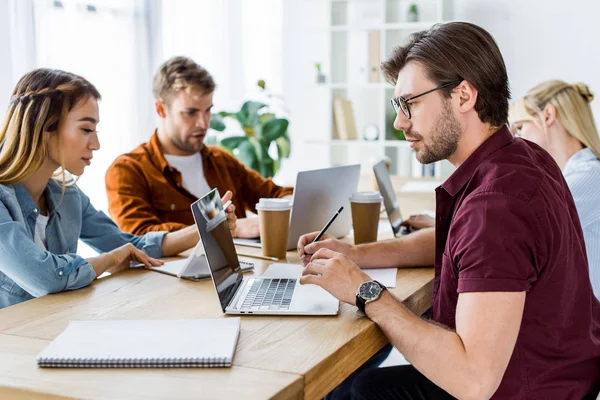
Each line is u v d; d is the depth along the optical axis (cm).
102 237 200
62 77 176
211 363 109
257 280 163
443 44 136
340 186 216
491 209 120
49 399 100
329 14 542
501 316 115
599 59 496
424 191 327
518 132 240
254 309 138
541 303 125
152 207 260
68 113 173
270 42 586
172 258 192
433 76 137
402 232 226
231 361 110
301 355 115
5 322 134
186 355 110
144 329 123
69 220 192
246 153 470
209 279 169
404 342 123
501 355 114
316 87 563
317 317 136
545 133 228
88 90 178
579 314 134
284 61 586
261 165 473
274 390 101
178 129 267
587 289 136
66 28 392
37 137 170
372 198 202
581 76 502
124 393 100
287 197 279
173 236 196
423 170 516
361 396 165
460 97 136
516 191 122
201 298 151
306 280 138
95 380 104
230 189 283
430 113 138
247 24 579
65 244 190
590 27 496
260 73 588
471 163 137
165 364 109
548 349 128
